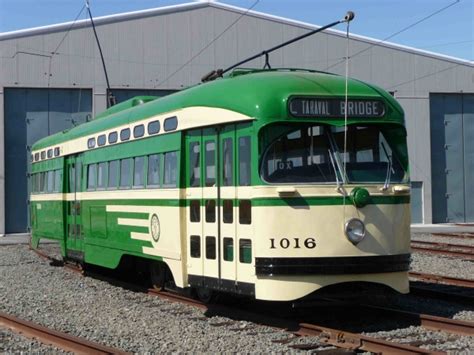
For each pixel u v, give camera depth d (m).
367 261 8.59
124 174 12.20
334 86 8.92
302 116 8.65
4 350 8.12
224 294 10.55
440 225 34.41
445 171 35.38
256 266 8.48
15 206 31.03
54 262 18.20
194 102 9.76
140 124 11.51
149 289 12.55
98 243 13.51
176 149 10.17
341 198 8.58
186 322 9.50
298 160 8.66
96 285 13.87
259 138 8.56
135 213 11.65
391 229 8.80
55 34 30.91
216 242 9.26
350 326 9.07
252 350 7.71
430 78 34.66
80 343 7.98
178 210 10.05
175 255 10.16
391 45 34.00
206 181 9.51
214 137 9.35
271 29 32.50
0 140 30.66
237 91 8.99
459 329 8.49
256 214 8.52
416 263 16.56
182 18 31.80
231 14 32.22
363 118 8.91
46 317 10.37
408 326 8.98
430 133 35.03
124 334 8.89
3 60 30.52
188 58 31.84
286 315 9.84
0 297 12.39
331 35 33.09
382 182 8.85
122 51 31.33
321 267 8.42
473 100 35.41
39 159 18.86
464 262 16.72
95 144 13.71
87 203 14.16
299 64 32.75
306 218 8.46
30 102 31.08
